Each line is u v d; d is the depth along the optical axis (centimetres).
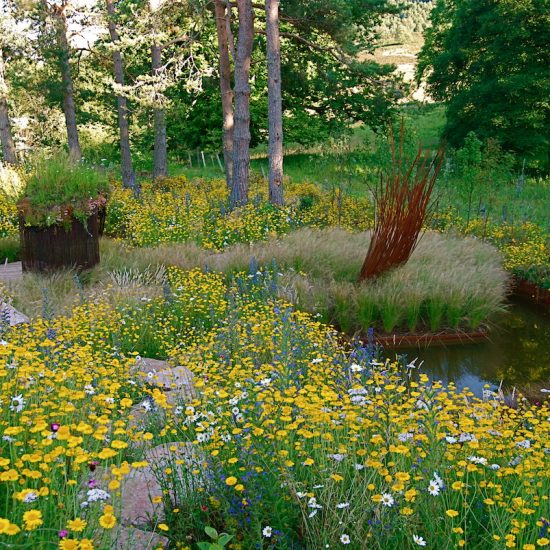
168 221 1298
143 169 3538
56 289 884
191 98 3172
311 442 362
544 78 2661
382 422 388
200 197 1683
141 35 2009
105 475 288
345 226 1366
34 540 223
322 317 886
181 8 1984
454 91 3114
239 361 601
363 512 288
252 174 2216
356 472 312
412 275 954
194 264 1044
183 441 390
